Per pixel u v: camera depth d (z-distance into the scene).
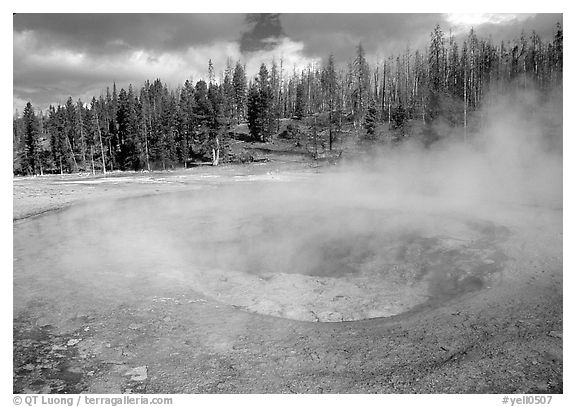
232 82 58.09
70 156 47.41
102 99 59.03
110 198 20.56
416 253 9.99
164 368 5.00
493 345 5.29
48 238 11.81
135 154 43.97
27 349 5.42
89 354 5.31
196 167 41.41
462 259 9.17
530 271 7.80
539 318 5.92
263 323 6.20
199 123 43.25
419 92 44.25
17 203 18.39
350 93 53.09
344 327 6.07
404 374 4.78
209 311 6.60
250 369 4.95
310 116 52.00
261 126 46.34
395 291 7.86
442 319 6.14
